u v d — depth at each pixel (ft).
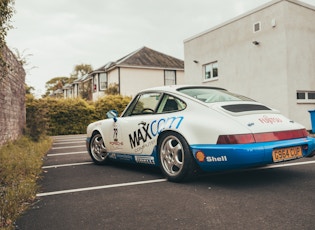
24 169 15.39
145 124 14.35
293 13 38.27
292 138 11.96
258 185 11.74
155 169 16.10
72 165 18.38
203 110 12.41
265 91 40.50
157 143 13.57
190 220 8.25
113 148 16.83
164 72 94.43
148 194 11.00
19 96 31.53
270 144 11.16
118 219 8.56
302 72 38.63
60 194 11.45
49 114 55.11
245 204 9.41
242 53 44.16
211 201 9.86
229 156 10.91
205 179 13.08
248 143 10.94
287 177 12.98
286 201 9.57
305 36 39.11
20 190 10.96
